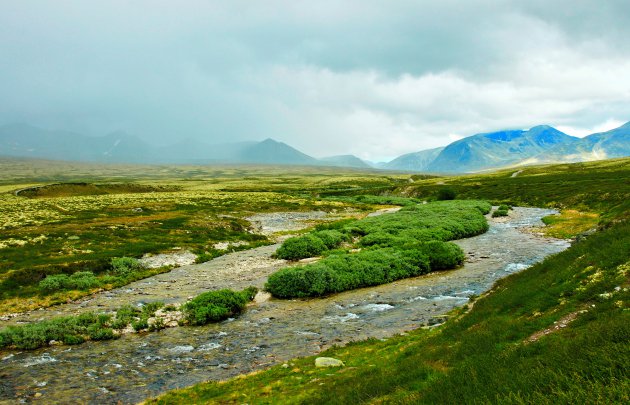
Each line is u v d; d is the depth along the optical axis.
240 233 63.06
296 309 26.61
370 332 20.81
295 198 119.94
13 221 65.31
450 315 21.77
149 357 18.98
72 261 39.28
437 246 38.50
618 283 14.38
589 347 9.30
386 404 10.22
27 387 15.88
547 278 18.80
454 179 187.38
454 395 9.30
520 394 8.20
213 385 14.82
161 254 46.50
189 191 155.00
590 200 75.50
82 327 22.75
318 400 11.70
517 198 103.00
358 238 55.91
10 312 27.75
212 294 26.62
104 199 103.81
